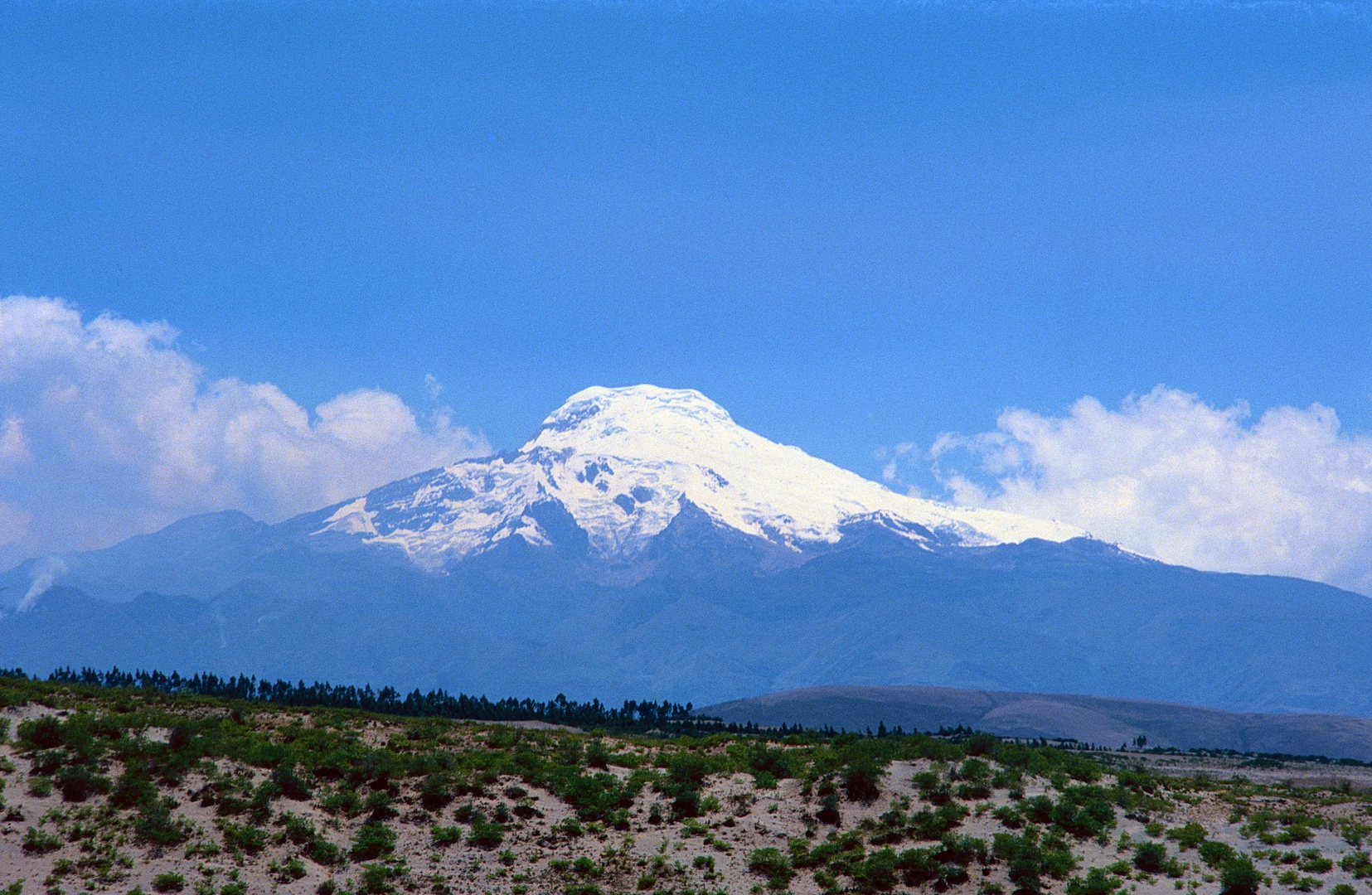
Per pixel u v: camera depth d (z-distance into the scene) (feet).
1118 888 181.06
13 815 191.62
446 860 196.75
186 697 293.02
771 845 202.69
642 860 197.47
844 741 272.31
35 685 276.82
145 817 195.31
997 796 217.77
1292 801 236.84
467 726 288.92
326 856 194.49
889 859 190.80
